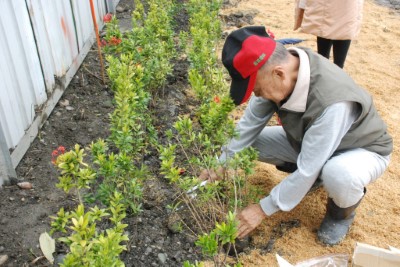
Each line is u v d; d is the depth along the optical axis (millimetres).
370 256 2494
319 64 2549
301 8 4625
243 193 3227
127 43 4156
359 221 3215
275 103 2861
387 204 3379
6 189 3234
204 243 2100
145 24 4742
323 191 3428
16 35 3404
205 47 4180
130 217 3039
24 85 3547
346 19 4297
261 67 2395
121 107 3053
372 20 6750
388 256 2463
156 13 4992
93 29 5449
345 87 2510
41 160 3549
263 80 2447
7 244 2816
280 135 3215
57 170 3463
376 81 5102
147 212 3115
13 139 3383
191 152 3662
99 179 3379
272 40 2469
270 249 2965
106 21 4664
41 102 3877
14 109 3385
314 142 2557
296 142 2867
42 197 3205
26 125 3611
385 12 7109
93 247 1990
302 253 2953
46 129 3891
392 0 7605
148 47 4109
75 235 1923
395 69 5387
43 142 3742
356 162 2707
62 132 3895
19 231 2912
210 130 2951
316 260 2674
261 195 3346
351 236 3084
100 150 2711
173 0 6281
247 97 2482
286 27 6445
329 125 2484
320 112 2486
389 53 5766
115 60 3793
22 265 2707
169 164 2645
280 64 2432
